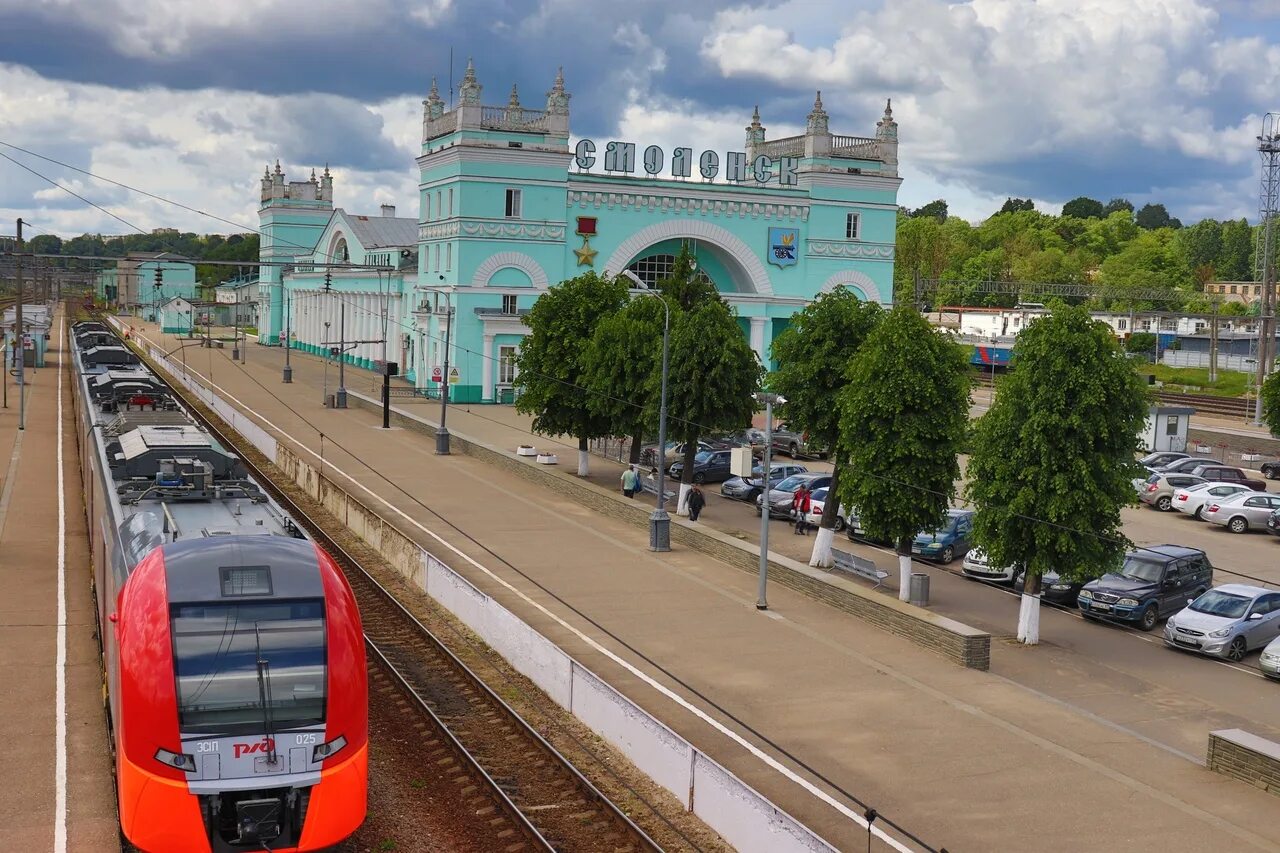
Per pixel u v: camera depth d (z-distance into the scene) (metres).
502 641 22.80
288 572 14.03
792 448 54.56
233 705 12.98
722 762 17.73
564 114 69.50
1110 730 20.41
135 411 26.97
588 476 46.81
